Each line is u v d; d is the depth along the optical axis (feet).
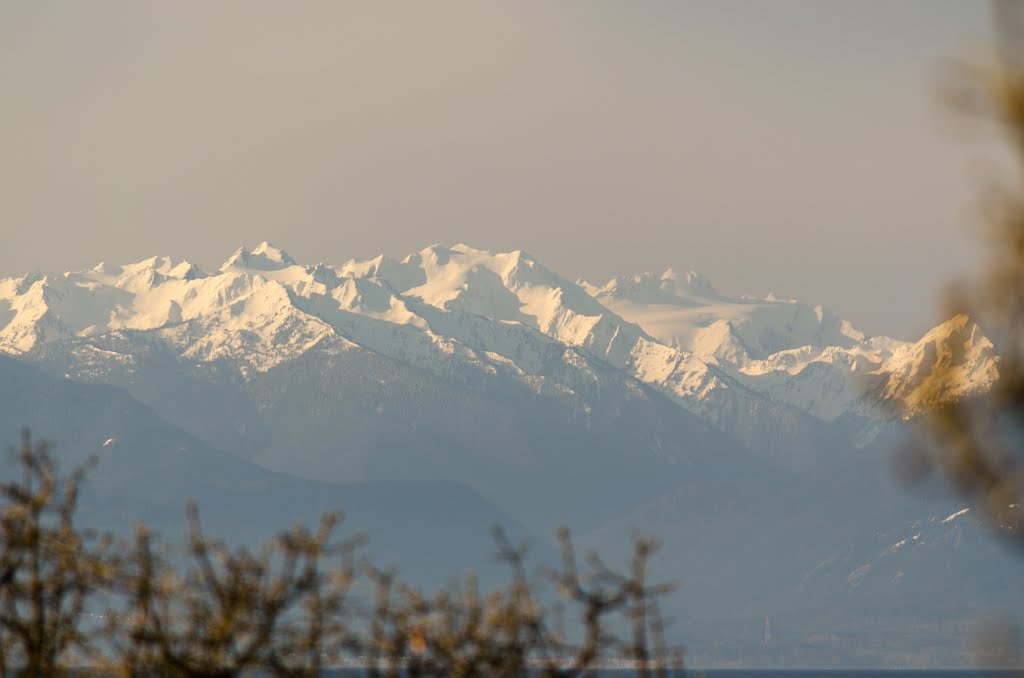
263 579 169.99
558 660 162.20
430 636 164.55
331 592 168.45
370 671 165.27
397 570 171.32
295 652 166.40
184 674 165.27
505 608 165.07
